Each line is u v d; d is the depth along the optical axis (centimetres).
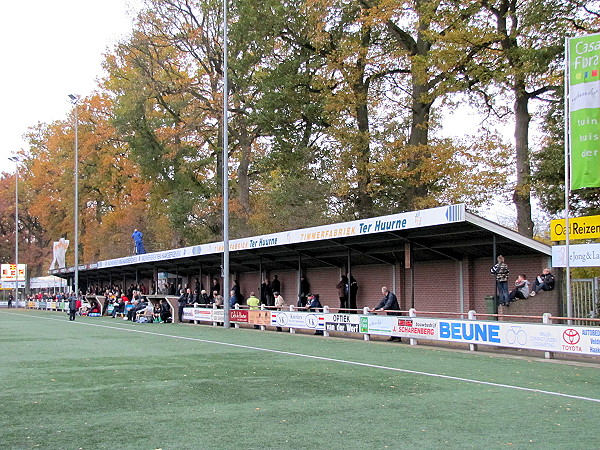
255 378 1290
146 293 4969
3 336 2514
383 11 3111
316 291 3209
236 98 4219
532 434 795
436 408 968
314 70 3834
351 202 3753
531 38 2641
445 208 1902
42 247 9225
